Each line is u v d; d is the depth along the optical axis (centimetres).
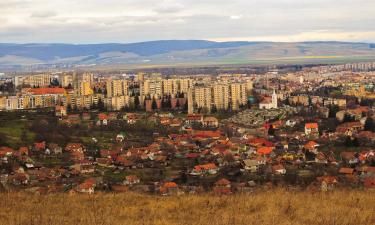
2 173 8731
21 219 2644
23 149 10519
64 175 8819
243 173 8694
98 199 3378
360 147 11225
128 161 9881
